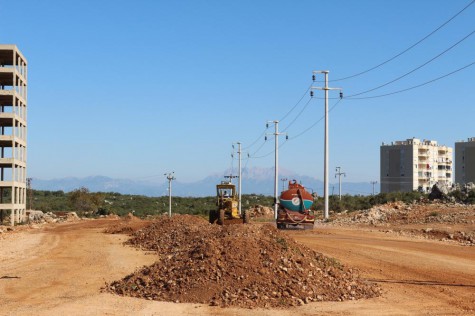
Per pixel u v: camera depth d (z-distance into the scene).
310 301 15.58
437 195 56.75
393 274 21.03
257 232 19.61
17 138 86.19
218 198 43.00
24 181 91.38
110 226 58.69
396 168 160.25
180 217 42.25
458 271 21.86
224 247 18.09
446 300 16.03
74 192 124.88
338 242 32.97
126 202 135.62
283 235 20.14
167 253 29.75
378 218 49.25
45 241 41.41
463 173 149.00
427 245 31.47
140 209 121.75
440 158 162.62
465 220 41.19
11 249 34.72
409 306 15.14
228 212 42.56
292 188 43.38
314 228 45.12
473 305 15.34
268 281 16.31
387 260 24.92
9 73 85.75
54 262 26.73
